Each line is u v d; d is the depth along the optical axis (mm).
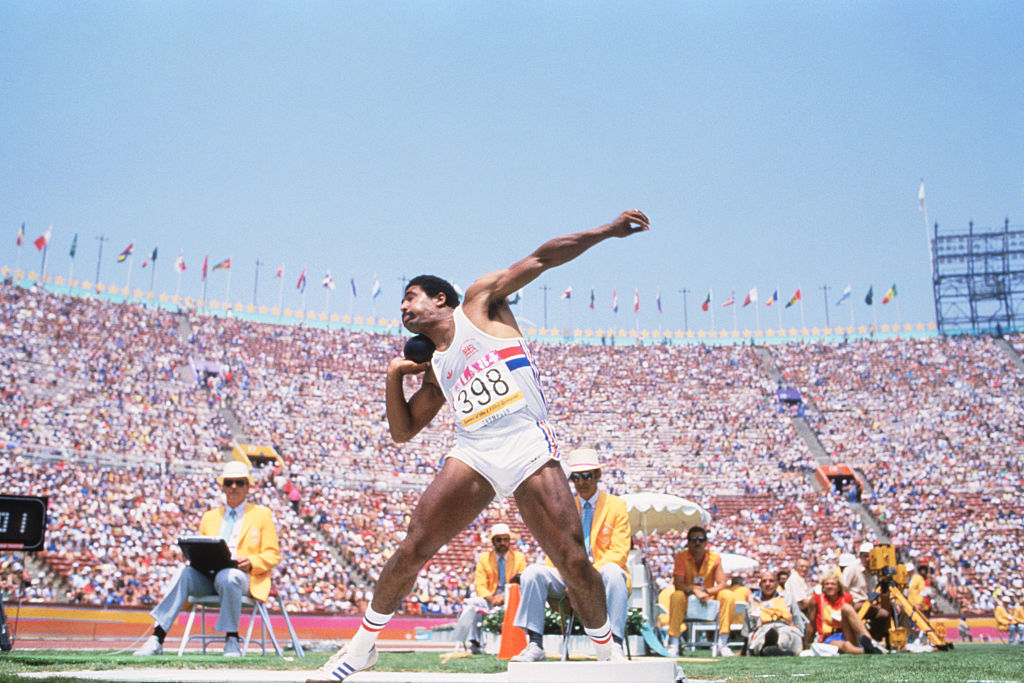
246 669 6516
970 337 62812
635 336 66000
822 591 12422
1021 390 56594
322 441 48719
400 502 44094
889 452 52531
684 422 56500
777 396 58906
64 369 46062
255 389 51844
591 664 3961
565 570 4250
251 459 44688
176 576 9266
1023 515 45438
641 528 17156
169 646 19734
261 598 9641
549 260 4410
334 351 57969
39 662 6777
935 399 56969
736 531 45156
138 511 34812
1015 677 5590
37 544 8125
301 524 39062
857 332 64688
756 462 52156
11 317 48031
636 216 4371
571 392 59219
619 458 52688
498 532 12180
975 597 39688
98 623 24422
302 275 60875
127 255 56031
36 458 37438
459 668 7559
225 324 56875
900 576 12250
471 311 4484
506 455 4301
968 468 50094
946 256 64688
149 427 44156
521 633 9234
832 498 47781
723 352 64312
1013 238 63969
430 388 4887
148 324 53594
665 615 15477
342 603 33062
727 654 12164
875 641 12273
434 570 36969
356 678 5457
